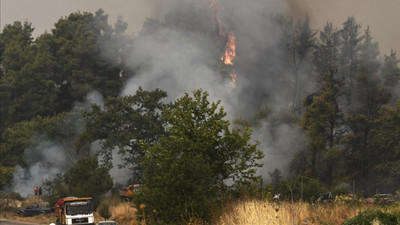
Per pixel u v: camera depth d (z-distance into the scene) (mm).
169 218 25578
